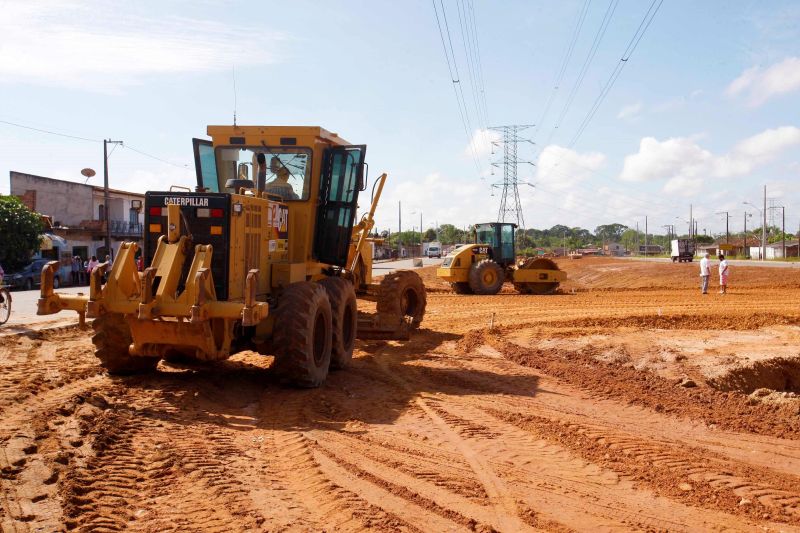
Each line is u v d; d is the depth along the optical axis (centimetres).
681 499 524
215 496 478
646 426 748
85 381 829
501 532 448
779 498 536
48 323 1427
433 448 628
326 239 1064
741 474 595
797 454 668
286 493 496
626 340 1273
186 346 775
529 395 873
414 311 1435
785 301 2205
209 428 655
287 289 845
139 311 716
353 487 516
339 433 662
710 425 763
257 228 866
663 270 4303
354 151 1072
